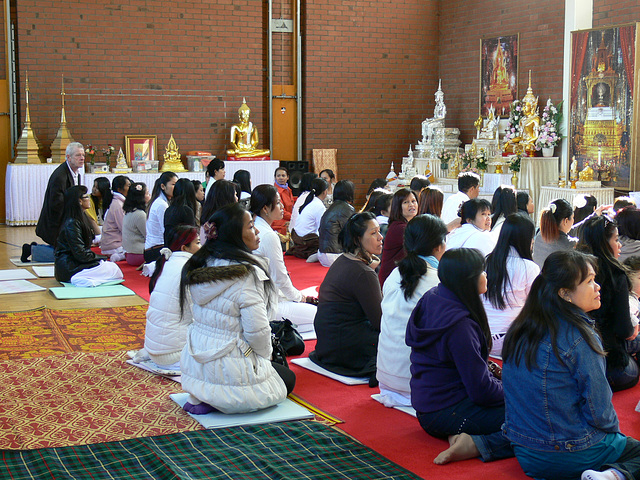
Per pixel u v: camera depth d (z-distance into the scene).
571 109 10.90
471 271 3.31
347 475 3.11
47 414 3.93
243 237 3.75
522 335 2.98
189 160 13.01
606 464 2.89
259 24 13.61
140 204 8.61
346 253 4.47
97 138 12.85
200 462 3.27
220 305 3.69
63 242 7.55
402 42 14.38
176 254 4.62
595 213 5.38
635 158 10.08
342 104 14.15
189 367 3.84
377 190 7.66
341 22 13.93
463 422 3.37
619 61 10.16
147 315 4.64
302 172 13.20
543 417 2.91
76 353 5.07
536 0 12.17
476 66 13.62
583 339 2.85
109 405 4.07
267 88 13.86
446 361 3.38
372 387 4.33
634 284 4.26
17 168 11.85
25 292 7.16
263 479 3.09
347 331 4.46
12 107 12.41
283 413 3.84
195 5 13.16
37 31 12.34
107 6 12.66
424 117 14.75
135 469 3.23
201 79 13.37
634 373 4.18
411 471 3.18
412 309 3.83
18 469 3.24
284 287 5.41
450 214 7.16
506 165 11.91
